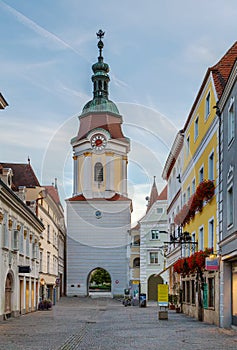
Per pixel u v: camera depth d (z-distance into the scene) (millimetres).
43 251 42938
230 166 18766
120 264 57500
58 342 15477
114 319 26141
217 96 21516
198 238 25875
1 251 25859
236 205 17703
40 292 41625
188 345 14281
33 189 41000
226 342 14992
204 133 24234
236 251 17375
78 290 58344
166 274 53562
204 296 23531
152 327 20500
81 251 58312
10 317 28391
